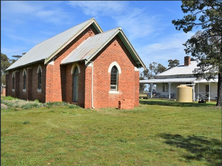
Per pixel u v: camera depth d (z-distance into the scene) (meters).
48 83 19.03
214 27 19.50
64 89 20.02
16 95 27.89
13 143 7.55
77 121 11.68
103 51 17.80
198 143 7.52
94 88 17.28
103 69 17.80
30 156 6.25
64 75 20.03
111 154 6.37
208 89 35.44
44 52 22.34
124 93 18.95
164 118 13.05
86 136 8.48
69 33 22.94
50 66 19.19
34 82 22.72
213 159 6.00
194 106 21.73
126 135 8.62
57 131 9.35
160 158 6.07
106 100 17.92
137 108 18.86
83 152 6.54
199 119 12.76
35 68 22.55
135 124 10.93
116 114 14.55
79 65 17.94
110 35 17.61
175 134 8.82
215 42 20.41
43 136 8.51
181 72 41.03
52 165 5.61
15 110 15.63
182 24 20.64
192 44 20.75
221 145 7.28
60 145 7.27
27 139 8.11
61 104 17.69
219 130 9.64
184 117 13.54
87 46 19.45
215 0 19.45
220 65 18.75
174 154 6.39
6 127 10.12
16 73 28.05
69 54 20.33
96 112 15.27
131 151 6.63
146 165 5.59
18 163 5.74
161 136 8.48
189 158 6.08
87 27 21.59
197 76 21.73
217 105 21.31
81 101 17.36
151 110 17.38
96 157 6.14
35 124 10.87
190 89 32.59
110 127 10.12
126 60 19.17
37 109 16.12
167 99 37.41
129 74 19.33
